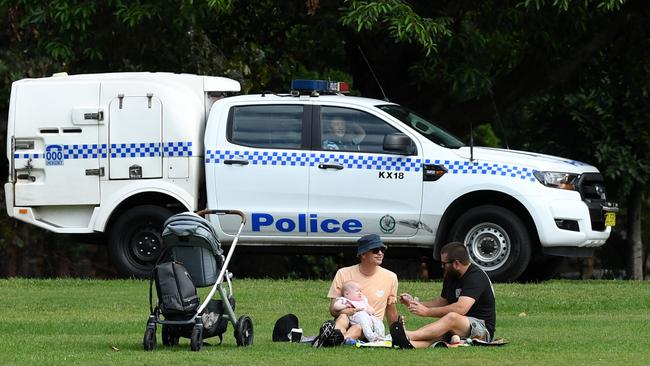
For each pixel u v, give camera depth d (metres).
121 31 53.62
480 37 54.81
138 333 31.36
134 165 44.88
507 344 28.09
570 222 43.44
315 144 44.06
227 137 44.31
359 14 49.94
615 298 39.88
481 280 28.19
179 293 26.72
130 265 45.41
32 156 45.31
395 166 43.72
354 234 43.97
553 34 55.53
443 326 27.89
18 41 58.81
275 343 28.53
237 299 39.03
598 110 68.19
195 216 27.45
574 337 30.16
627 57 59.81
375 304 28.53
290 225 44.06
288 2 57.44
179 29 52.56
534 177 43.44
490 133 77.00
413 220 43.62
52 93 45.25
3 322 33.62
